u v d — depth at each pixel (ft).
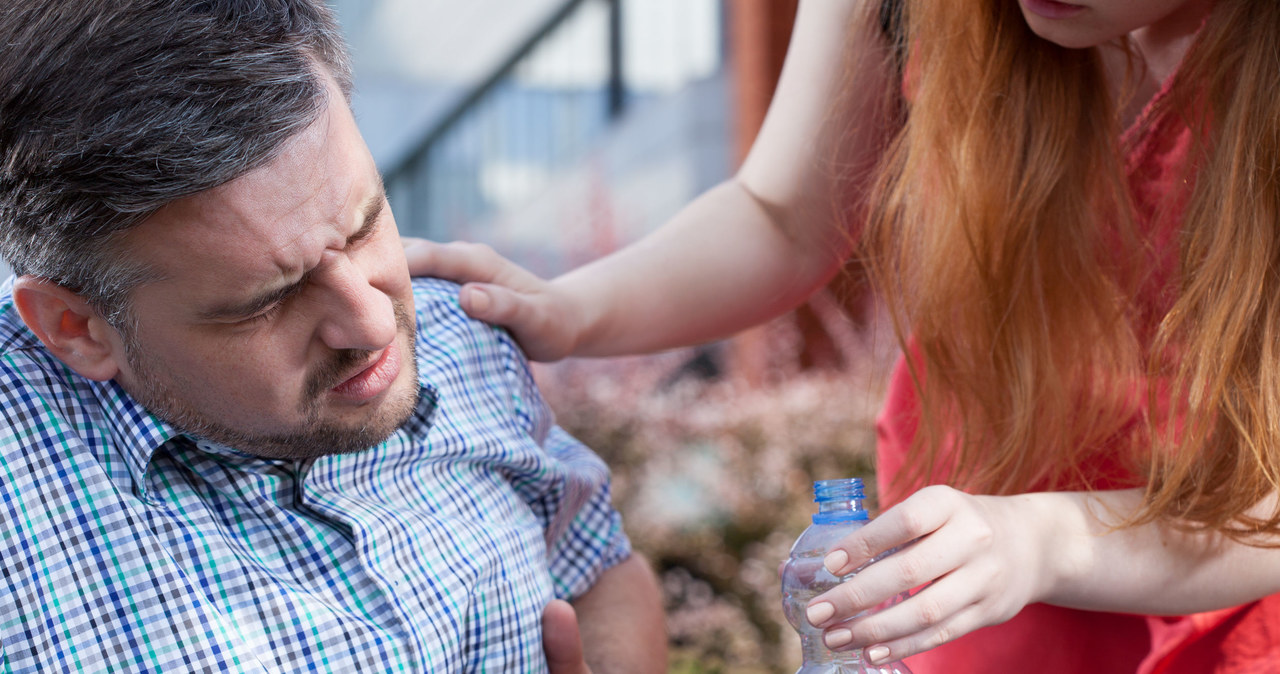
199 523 2.88
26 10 2.52
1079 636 3.45
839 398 9.41
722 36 12.31
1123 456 3.33
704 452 9.29
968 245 3.36
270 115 2.52
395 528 3.01
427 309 3.39
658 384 10.41
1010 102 3.31
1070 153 3.28
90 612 2.77
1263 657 3.26
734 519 8.90
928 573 2.70
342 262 2.65
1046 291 3.33
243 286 2.58
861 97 3.71
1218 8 3.03
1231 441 2.97
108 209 2.51
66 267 2.61
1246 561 3.06
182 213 2.52
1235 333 2.94
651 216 12.53
